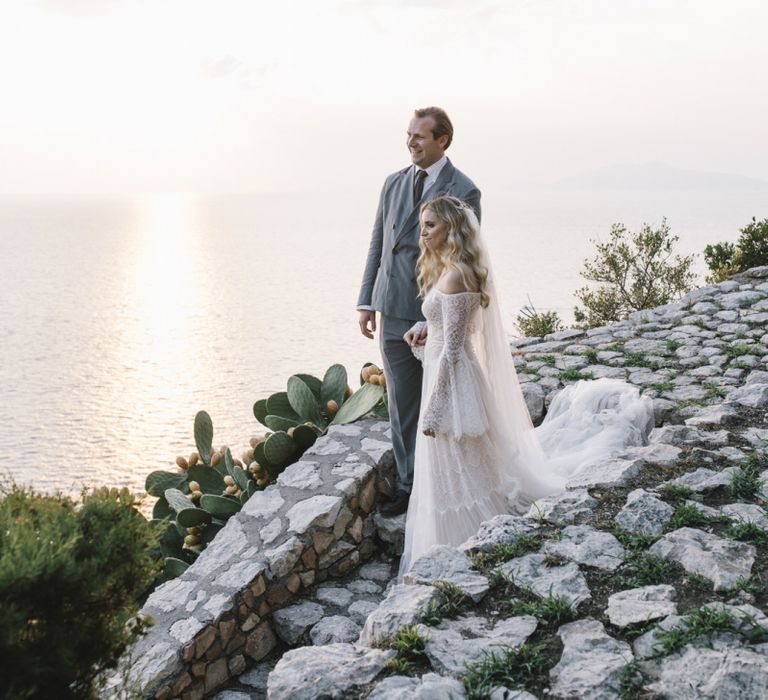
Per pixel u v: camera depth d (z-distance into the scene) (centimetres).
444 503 393
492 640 231
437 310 394
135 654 326
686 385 552
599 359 641
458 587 263
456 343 387
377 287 448
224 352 17900
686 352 636
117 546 200
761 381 533
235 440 9994
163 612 354
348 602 388
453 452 391
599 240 1277
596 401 500
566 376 603
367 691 214
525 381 601
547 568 273
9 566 171
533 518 317
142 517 212
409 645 229
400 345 444
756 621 222
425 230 395
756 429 397
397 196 443
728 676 199
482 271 391
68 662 188
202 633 335
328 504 408
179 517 486
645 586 255
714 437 388
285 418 559
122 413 12106
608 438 457
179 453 9706
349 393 577
